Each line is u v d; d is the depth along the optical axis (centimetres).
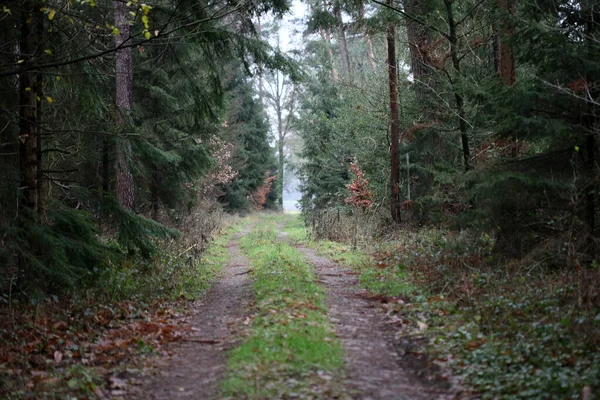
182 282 1196
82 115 1111
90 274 1018
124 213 1091
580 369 544
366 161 2458
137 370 632
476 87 1082
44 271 895
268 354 630
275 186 5769
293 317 802
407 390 548
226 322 859
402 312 874
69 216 996
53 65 809
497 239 1080
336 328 790
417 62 1872
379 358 656
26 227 887
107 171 1717
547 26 986
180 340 767
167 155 1739
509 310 761
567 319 671
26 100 951
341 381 566
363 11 1730
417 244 1476
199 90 1409
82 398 541
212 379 593
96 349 720
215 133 2339
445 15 1617
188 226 2205
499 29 1095
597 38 974
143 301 1016
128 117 1223
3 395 541
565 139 1009
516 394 509
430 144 1930
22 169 957
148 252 1159
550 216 1020
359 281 1223
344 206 2792
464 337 697
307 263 1489
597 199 951
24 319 807
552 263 961
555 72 991
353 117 2609
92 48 1030
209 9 1251
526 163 1030
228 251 2053
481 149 1496
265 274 1234
